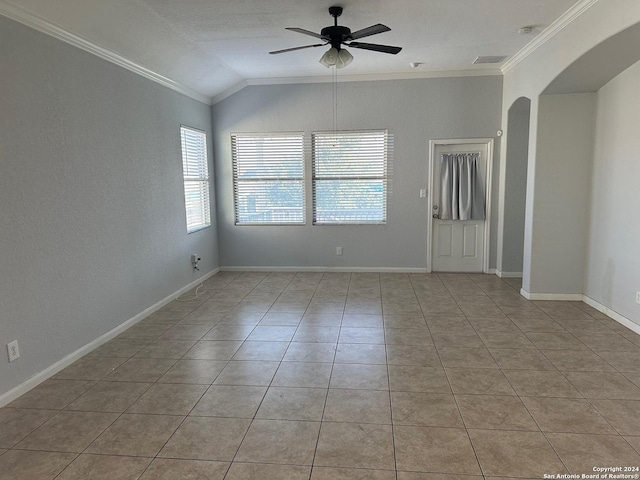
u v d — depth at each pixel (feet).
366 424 8.23
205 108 20.15
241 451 7.49
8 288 9.20
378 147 20.31
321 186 20.86
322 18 12.67
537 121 15.03
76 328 11.35
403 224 20.61
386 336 12.72
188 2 11.29
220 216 21.56
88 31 11.23
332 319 14.34
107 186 12.67
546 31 13.83
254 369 10.68
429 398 9.14
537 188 15.38
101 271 12.41
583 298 15.61
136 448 7.61
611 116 13.69
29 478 6.88
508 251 19.54
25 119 9.59
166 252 16.35
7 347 9.18
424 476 6.79
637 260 12.49
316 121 20.34
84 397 9.41
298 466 7.08
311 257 21.39
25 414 8.75
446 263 20.84
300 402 9.09
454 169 19.83
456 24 13.29
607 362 10.69
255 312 15.23
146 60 14.19
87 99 11.72
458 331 12.98
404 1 11.53
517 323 13.53
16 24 9.33
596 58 12.04
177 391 9.64
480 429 8.00
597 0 11.05
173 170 16.90
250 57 16.57
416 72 19.34
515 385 9.62
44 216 10.19
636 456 7.18
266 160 21.02
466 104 19.38
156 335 13.10
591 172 14.93
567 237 15.47
